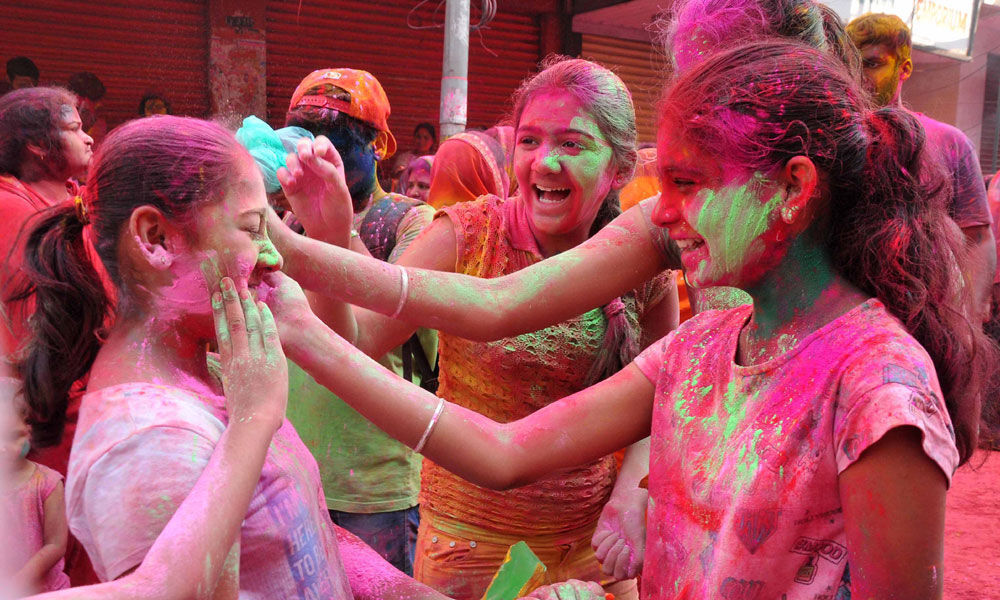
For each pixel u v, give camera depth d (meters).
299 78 9.07
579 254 1.88
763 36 1.83
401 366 2.83
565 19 10.58
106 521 1.13
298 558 1.32
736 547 1.28
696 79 1.35
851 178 1.32
